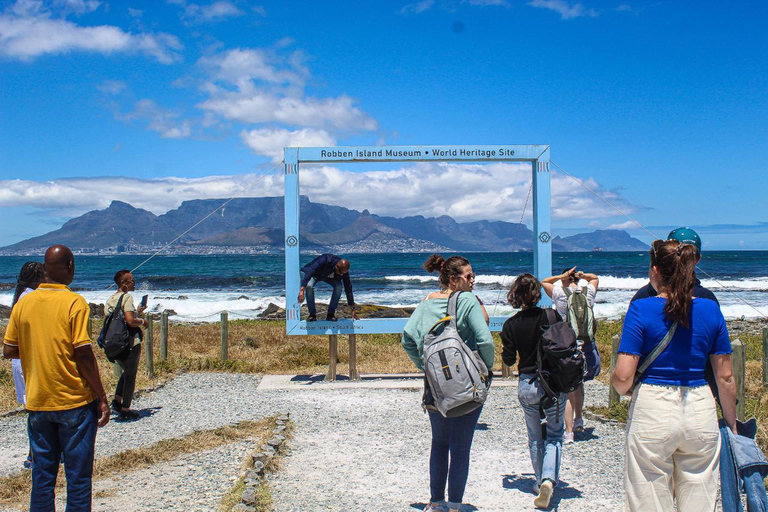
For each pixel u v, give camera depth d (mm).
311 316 9969
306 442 6492
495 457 5922
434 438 4258
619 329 17266
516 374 10383
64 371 3734
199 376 10734
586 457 5816
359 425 7238
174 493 4891
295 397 8938
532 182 10281
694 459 3098
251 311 28484
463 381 3891
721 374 3137
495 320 9992
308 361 12328
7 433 6895
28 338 3760
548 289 6543
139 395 9047
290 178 9906
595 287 6461
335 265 9992
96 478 5258
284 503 4691
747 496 3170
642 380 3164
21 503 4688
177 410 8109
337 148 9930
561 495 4828
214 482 5160
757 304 27625
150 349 10289
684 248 3145
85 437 3785
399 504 4672
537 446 4781
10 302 33844
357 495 4875
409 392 9273
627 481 3182
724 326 3141
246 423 7215
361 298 31656
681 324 3066
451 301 4172
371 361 12648
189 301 31656
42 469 3756
